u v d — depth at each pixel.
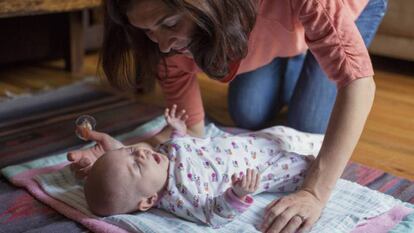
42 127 1.79
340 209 1.18
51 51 2.51
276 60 1.74
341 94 1.07
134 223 1.10
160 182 1.14
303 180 1.20
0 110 1.95
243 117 1.77
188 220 1.14
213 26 0.96
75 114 1.91
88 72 2.49
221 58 1.02
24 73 2.46
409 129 1.82
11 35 2.36
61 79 2.38
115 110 1.95
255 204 1.21
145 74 1.22
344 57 1.06
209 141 1.25
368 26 1.53
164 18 0.94
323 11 1.06
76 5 2.11
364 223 1.14
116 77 1.19
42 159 1.47
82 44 2.49
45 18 2.44
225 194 1.08
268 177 1.23
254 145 1.28
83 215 1.17
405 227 1.12
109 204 1.13
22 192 1.32
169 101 1.48
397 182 1.40
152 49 1.15
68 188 1.31
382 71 2.52
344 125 1.06
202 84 2.28
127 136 1.63
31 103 2.03
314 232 1.07
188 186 1.13
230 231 1.09
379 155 1.60
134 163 1.13
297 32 1.22
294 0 1.11
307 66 1.61
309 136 1.41
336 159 1.07
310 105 1.61
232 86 1.78
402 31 2.41
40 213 1.22
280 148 1.30
